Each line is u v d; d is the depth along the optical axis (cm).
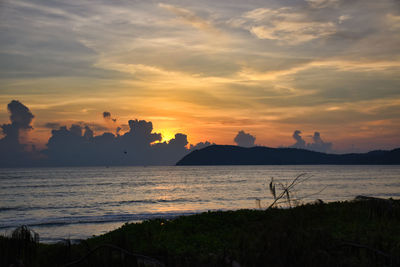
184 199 5522
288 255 918
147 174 17662
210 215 1642
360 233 1295
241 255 978
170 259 970
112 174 17700
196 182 10556
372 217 1569
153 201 5266
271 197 5544
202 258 1002
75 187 8506
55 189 7869
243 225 1423
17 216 3825
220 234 1348
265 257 925
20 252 1066
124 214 3672
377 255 944
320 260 905
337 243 1027
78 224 3044
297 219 1319
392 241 1141
